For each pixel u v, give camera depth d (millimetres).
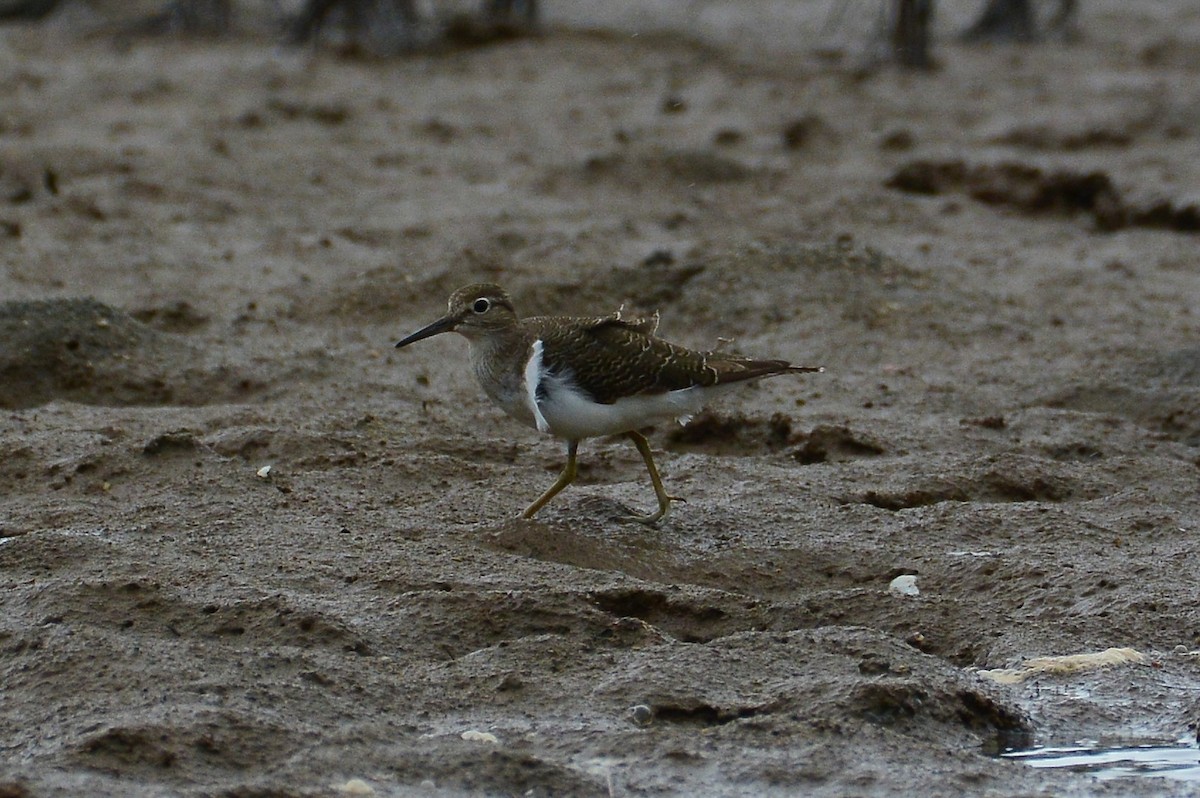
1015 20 33781
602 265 17906
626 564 10688
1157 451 13641
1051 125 26141
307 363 15156
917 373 15555
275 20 33750
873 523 11539
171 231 19359
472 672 8945
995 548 11203
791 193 22547
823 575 10750
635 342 11180
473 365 11680
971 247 20172
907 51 30906
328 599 9828
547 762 8000
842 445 13438
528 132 25531
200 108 25969
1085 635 9711
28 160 21703
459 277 17484
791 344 16219
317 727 8297
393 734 8289
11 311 14773
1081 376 15406
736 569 10688
